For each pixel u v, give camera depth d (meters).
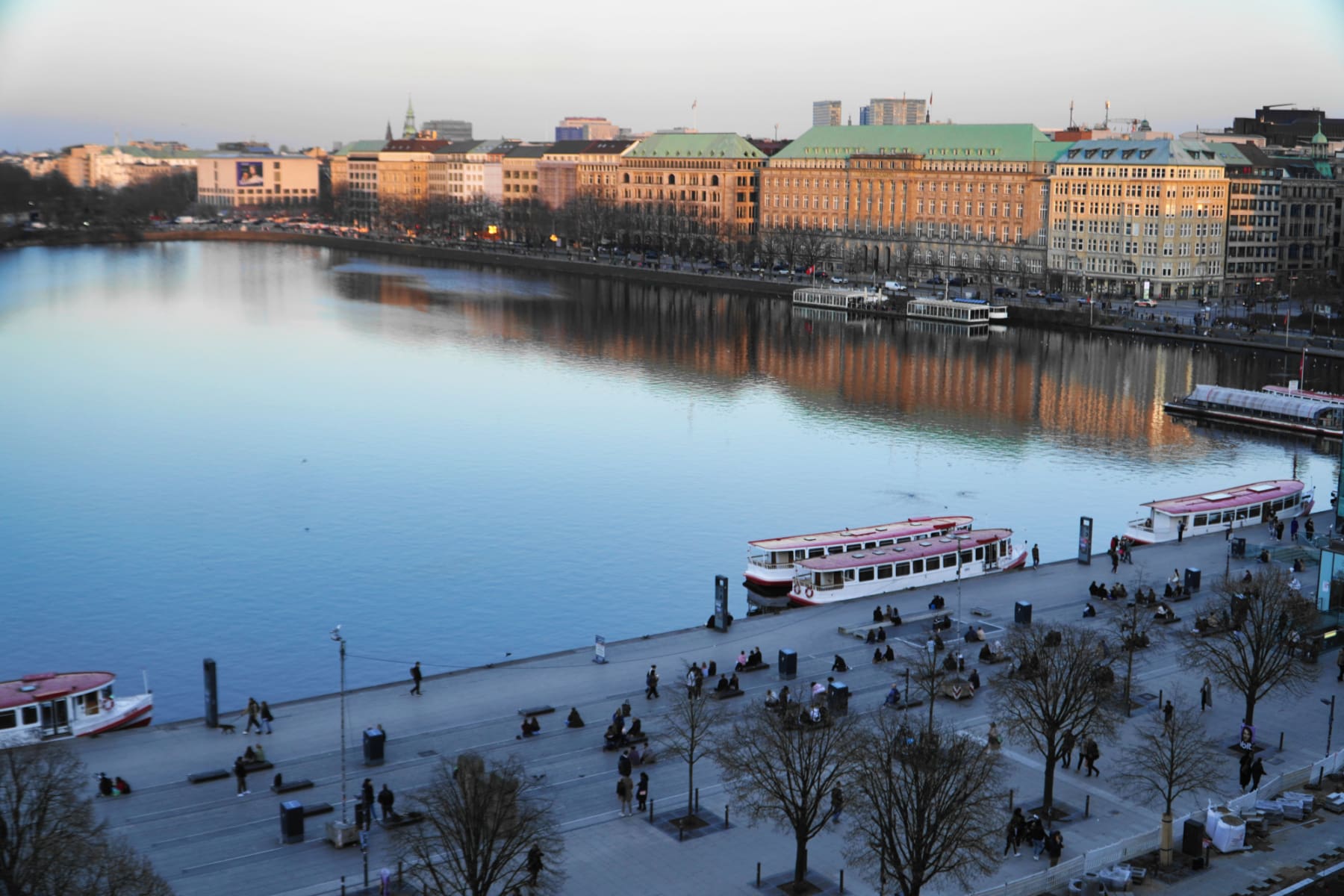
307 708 113.94
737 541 183.38
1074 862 83.25
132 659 142.88
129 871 74.31
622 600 161.00
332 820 92.44
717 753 92.75
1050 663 101.25
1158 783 94.19
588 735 107.94
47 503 197.50
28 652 144.62
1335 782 97.81
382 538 183.38
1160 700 111.69
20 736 108.25
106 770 100.88
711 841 90.44
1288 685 107.44
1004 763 100.94
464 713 112.81
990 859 82.19
